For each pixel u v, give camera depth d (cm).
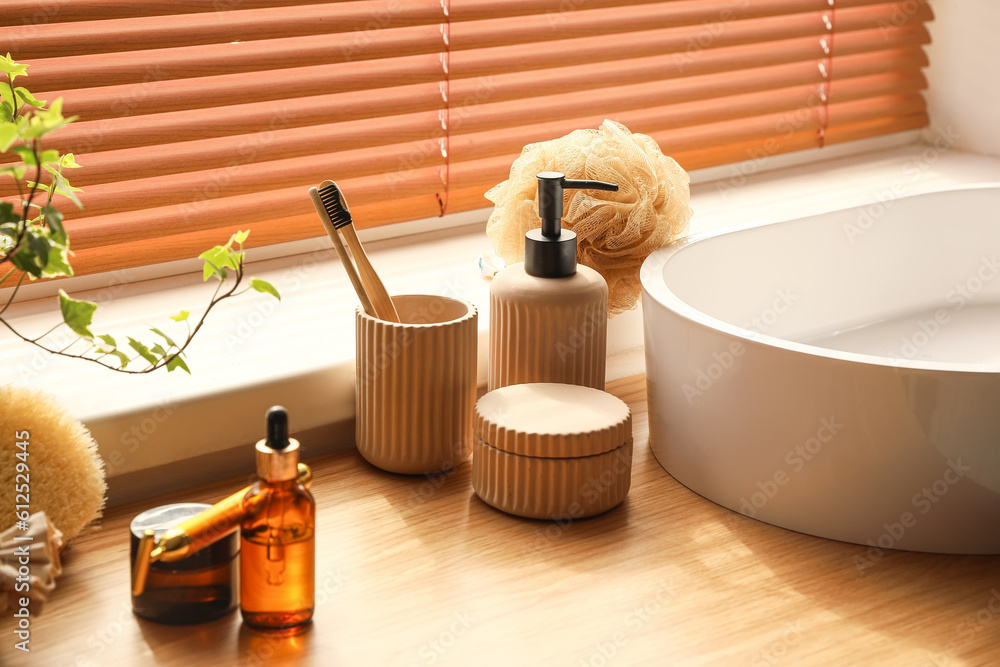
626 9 127
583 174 95
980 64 145
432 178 118
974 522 74
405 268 110
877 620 68
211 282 105
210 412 81
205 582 65
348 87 109
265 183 107
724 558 74
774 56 138
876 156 151
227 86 103
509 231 96
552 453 76
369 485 84
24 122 56
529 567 73
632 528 78
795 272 105
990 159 146
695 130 137
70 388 80
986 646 65
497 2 116
